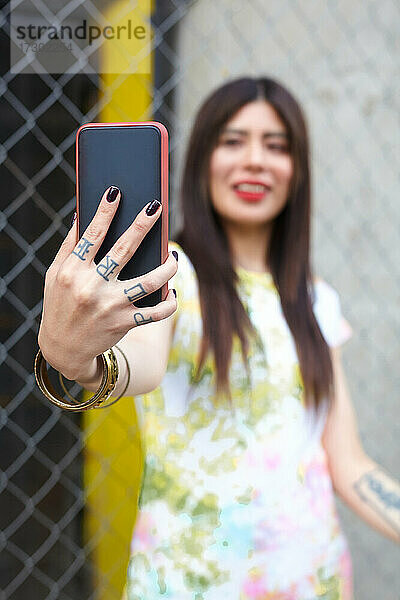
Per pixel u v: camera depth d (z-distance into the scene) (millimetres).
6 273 2221
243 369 1270
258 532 1235
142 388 928
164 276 695
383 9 2357
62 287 678
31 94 2096
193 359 1250
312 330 1370
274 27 2258
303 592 1269
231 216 1366
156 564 1233
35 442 2277
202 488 1233
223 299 1272
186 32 2154
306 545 1274
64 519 2281
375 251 2412
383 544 2494
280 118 1371
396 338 2459
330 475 1453
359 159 2367
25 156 2168
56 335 694
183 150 2172
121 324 694
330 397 1359
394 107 2383
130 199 731
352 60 2338
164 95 2139
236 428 1254
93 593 2277
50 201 2174
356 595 2469
